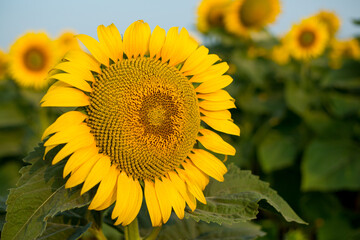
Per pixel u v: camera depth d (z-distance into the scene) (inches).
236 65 106.7
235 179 46.4
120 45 42.5
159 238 48.7
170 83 43.3
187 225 49.8
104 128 41.5
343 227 90.0
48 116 97.9
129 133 41.8
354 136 93.3
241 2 107.7
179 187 42.9
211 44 113.5
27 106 104.9
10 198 40.4
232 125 44.7
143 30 43.1
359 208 100.0
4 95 110.7
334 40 148.2
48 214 39.7
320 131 95.3
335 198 94.5
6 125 102.1
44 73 94.0
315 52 109.3
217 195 45.5
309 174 90.2
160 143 42.5
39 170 41.3
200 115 45.2
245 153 100.2
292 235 82.1
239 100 109.7
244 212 43.6
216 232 50.1
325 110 103.4
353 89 107.0
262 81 110.3
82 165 40.6
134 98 42.0
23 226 40.1
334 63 127.6
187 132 43.5
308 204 94.3
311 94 105.6
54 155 41.6
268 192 46.1
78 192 41.2
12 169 99.0
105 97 41.7
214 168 43.8
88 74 41.4
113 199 41.6
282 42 118.6
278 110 106.3
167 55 43.7
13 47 93.8
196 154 44.0
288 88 102.7
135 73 42.5
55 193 40.9
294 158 97.9
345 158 91.2
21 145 101.3
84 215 45.6
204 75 44.3
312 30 109.0
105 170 41.1
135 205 41.7
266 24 109.2
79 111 41.6
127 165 42.0
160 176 42.8
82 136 40.8
